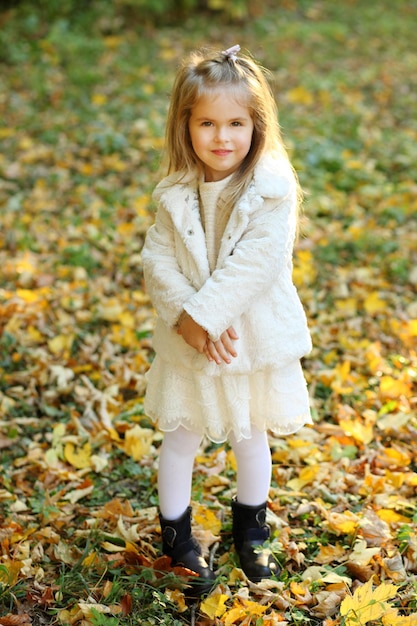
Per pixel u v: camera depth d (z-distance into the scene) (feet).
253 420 8.30
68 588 8.51
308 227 17.48
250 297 7.70
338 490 10.19
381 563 8.73
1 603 8.39
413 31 32.68
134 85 26.13
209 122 7.76
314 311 14.55
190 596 8.54
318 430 11.48
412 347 13.51
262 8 34.42
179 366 8.25
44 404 12.21
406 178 20.04
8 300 14.84
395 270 15.78
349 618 7.77
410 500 10.00
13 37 28.94
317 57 29.43
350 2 35.86
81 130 22.80
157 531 9.54
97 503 10.21
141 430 11.30
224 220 8.05
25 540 9.31
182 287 7.95
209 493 10.24
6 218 17.97
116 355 13.51
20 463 10.91
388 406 11.80
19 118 23.57
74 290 15.29
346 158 20.89
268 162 8.07
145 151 21.43
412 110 24.62
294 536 9.43
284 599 8.32
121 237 17.25
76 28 30.22
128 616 8.12
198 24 32.14
